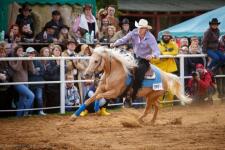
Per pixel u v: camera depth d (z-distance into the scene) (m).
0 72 20.56
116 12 36.78
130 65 18.33
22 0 25.00
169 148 13.84
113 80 18.19
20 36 22.73
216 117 20.41
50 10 25.30
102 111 21.02
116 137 15.69
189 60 24.45
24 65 20.83
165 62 23.62
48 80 21.42
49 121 19.52
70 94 21.91
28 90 20.75
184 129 17.17
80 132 16.73
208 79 23.98
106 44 23.89
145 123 18.80
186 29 31.80
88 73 18.11
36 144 14.62
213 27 24.69
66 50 22.25
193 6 45.03
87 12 24.83
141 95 18.62
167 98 23.64
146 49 18.48
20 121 19.58
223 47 25.33
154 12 43.38
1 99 20.73
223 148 13.80
